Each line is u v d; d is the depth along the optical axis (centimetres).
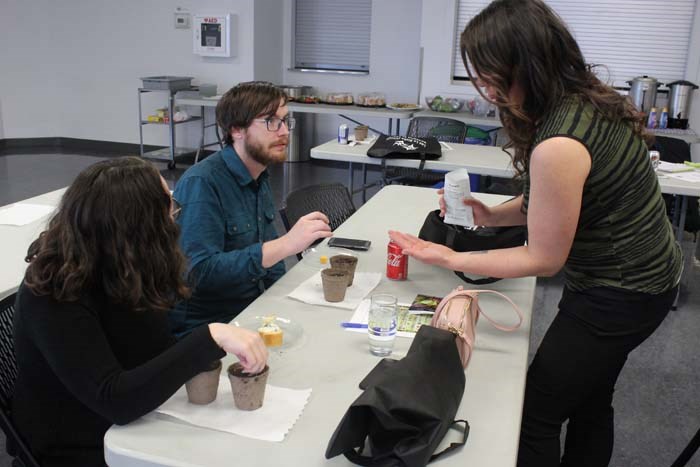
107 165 119
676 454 232
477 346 148
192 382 118
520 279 190
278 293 175
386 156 393
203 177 187
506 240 186
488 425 117
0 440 225
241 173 195
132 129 782
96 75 775
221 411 118
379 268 198
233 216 195
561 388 149
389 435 105
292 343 145
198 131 766
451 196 178
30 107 778
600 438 175
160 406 119
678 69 621
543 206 129
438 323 140
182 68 747
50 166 690
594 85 132
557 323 152
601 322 143
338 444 101
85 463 130
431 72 672
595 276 142
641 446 236
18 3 742
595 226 136
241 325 153
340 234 234
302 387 128
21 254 209
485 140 575
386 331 140
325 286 167
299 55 786
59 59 775
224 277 176
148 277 121
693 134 540
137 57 757
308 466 104
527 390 155
